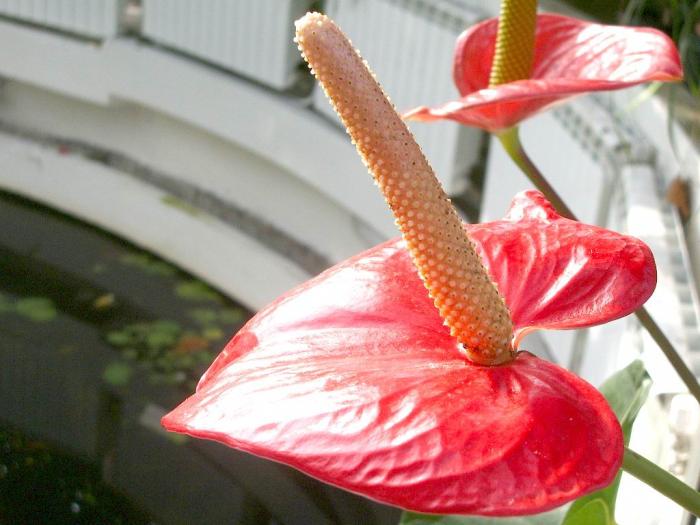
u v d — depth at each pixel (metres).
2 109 1.18
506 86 0.26
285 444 0.14
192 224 0.98
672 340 0.37
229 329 0.90
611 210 0.52
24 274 0.99
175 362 0.86
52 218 1.09
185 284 0.97
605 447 0.15
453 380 0.16
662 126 0.51
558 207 0.30
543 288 0.19
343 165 0.84
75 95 1.09
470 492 0.14
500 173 0.68
